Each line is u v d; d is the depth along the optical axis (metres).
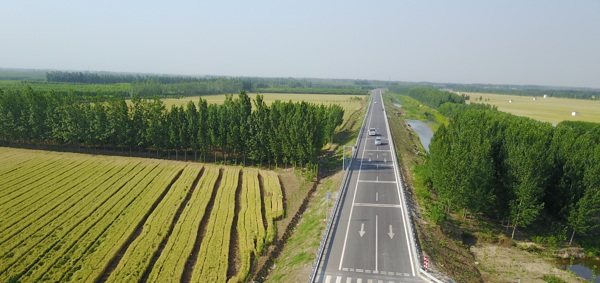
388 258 40.94
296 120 79.31
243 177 77.75
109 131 92.69
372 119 148.62
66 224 53.66
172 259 45.38
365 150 94.75
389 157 87.50
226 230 53.31
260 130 84.44
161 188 68.81
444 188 56.66
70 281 40.91
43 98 96.81
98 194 65.12
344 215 52.72
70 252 46.72
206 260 45.31
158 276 41.91
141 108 92.56
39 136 96.62
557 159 55.34
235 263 45.59
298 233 52.47
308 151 78.81
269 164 87.69
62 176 73.62
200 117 88.12
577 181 51.97
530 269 47.66
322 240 44.03
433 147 69.38
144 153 97.38
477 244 53.34
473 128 64.94
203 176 76.88
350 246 43.59
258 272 43.25
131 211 58.69
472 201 53.94
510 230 57.03
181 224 54.78
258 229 53.72
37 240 49.06
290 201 65.75
